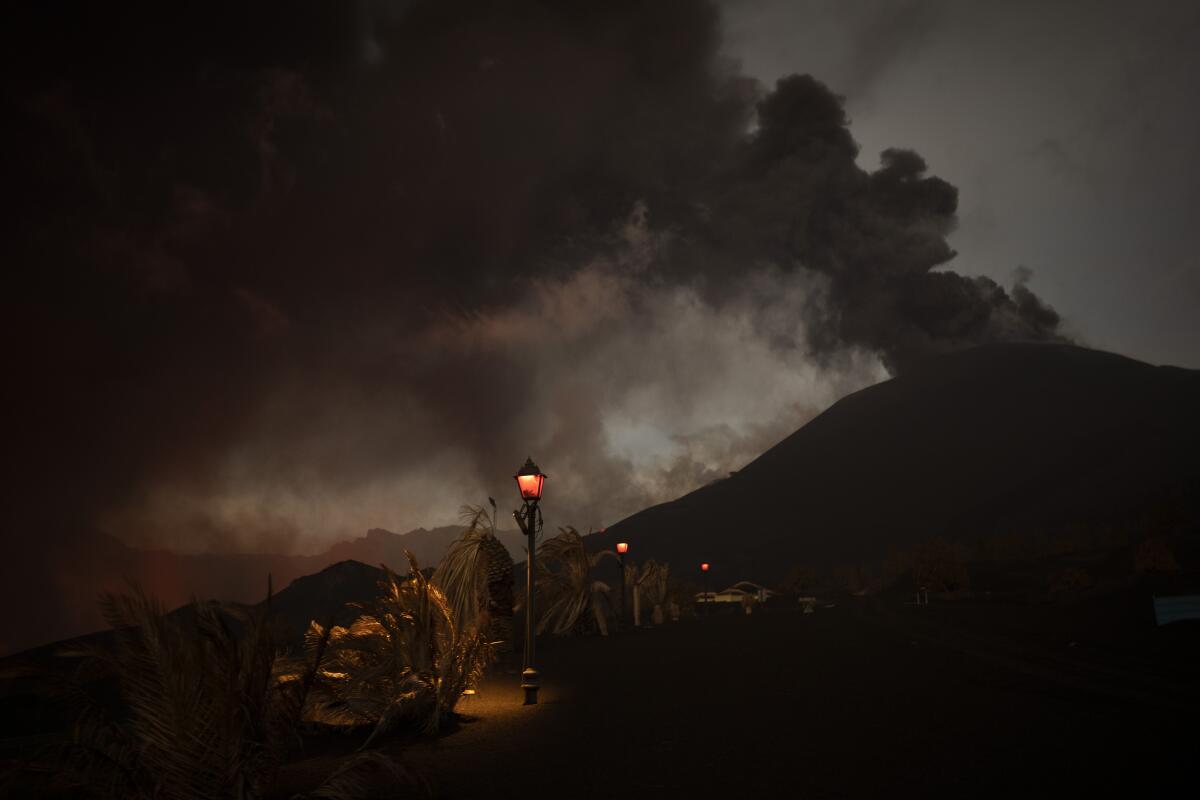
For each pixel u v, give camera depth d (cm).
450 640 1018
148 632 538
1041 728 888
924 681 1314
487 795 650
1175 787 633
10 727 684
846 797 625
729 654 1911
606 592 3070
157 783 528
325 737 916
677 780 691
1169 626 2114
